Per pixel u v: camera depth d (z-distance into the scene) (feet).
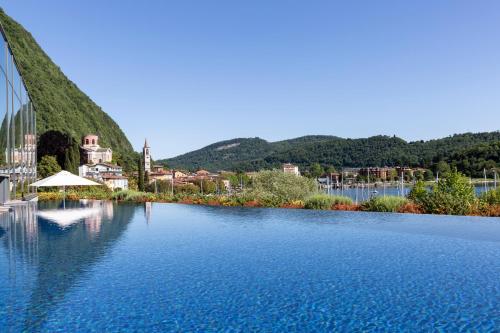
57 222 59.47
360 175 474.49
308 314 22.20
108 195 116.37
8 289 26.11
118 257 35.96
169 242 43.78
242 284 27.81
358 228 52.95
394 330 20.03
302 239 45.42
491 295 25.22
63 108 448.24
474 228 50.98
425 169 448.65
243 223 59.31
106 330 19.81
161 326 20.44
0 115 66.08
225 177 406.41
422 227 52.39
